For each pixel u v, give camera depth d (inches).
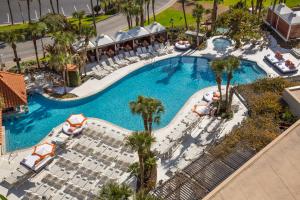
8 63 2309.3
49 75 2175.2
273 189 1310.3
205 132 1771.7
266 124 1690.5
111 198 1167.0
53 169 1574.8
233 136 1628.9
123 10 2487.7
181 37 2551.7
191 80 2226.9
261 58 2380.7
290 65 2231.8
